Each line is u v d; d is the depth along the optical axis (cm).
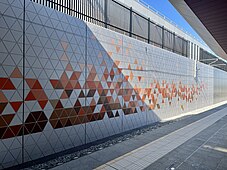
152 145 548
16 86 412
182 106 1225
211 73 1839
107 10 737
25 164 418
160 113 969
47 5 514
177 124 862
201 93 1574
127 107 744
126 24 836
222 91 2292
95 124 604
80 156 464
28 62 433
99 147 532
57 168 398
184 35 1661
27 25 433
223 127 794
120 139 614
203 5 487
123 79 727
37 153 449
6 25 399
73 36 539
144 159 445
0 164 389
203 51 1747
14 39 410
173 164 416
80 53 558
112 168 397
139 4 1104
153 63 922
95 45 611
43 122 461
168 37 1143
